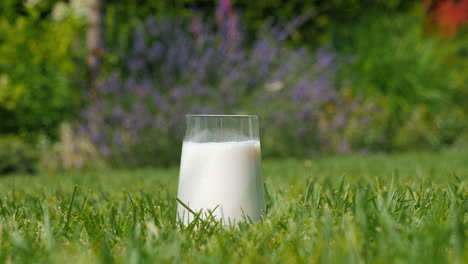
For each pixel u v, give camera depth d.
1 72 2.31
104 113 2.04
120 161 2.04
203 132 0.84
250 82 2.40
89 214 0.88
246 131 0.84
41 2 2.46
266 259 0.71
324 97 2.45
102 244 0.76
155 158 2.06
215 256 0.73
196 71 2.36
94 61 2.30
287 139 2.31
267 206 0.91
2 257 0.72
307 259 0.71
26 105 2.33
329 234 0.76
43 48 2.32
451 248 0.73
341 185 0.96
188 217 0.83
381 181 1.10
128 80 2.21
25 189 1.20
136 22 2.71
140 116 2.01
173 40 2.64
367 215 0.83
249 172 0.83
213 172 0.82
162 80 2.37
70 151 2.09
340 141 2.50
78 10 2.33
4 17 2.39
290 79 2.46
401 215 0.82
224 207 0.82
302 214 0.86
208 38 2.54
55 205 0.94
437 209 0.85
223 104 2.18
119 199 1.03
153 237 0.78
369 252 0.71
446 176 1.17
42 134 2.39
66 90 2.36
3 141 2.11
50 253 0.73
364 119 2.58
